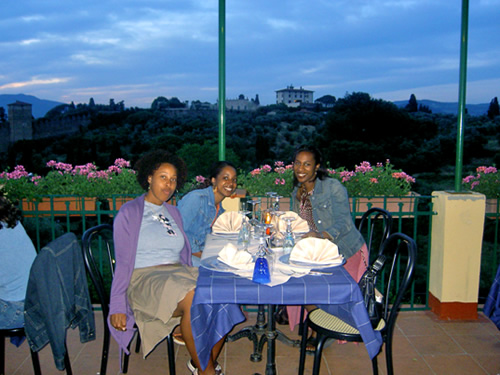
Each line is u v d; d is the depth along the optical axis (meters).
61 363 2.18
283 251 2.48
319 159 3.05
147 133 18.11
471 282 3.47
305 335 2.53
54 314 2.10
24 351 2.98
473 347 3.05
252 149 18.12
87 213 3.49
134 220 2.46
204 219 2.96
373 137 17.36
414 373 2.71
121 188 4.87
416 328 3.36
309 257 2.25
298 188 3.24
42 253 2.07
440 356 2.93
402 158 16.41
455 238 3.42
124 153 17.25
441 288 3.50
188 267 2.60
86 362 2.84
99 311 3.70
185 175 2.81
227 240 2.80
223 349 3.04
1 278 2.24
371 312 2.24
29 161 16.16
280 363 2.85
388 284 2.44
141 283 2.41
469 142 15.35
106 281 4.91
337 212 2.96
